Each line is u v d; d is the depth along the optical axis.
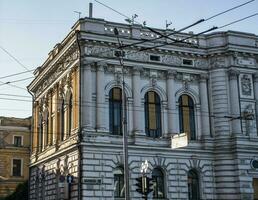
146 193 29.84
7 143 76.19
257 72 47.81
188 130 46.09
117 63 43.75
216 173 45.34
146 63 44.88
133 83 44.25
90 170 40.59
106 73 43.47
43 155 52.94
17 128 77.56
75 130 42.38
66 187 42.09
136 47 44.50
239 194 43.91
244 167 44.62
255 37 48.53
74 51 44.22
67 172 43.69
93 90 42.66
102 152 41.44
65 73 47.00
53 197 47.28
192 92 46.84
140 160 42.72
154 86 45.22
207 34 47.81
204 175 45.03
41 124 56.25
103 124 42.12
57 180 46.56
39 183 52.97
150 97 45.12
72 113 44.28
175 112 45.50
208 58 47.66
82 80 42.31
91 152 41.03
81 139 40.94
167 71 45.81
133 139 43.00
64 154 44.84
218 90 46.62
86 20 43.03
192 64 47.12
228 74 46.84
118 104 43.72
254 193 44.84
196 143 45.75
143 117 44.12
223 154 45.28
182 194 43.78
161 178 43.72
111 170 41.38
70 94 45.91
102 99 42.53
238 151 44.66
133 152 42.59
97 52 43.03
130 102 44.00
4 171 74.44
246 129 46.12
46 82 54.66
